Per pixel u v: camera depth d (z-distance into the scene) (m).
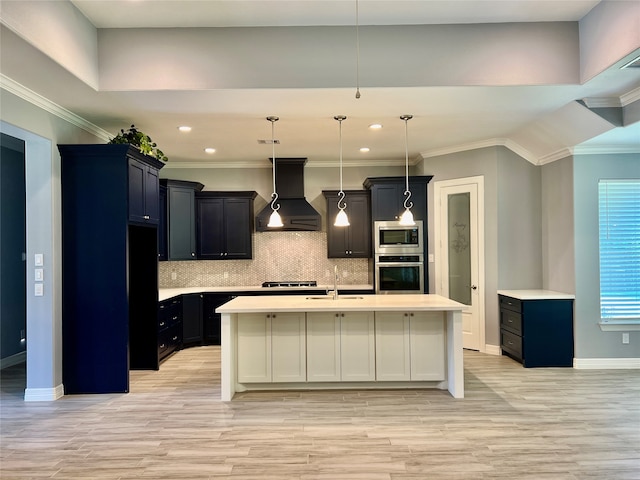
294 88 3.83
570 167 5.23
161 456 3.01
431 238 6.44
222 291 6.58
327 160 7.12
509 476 2.71
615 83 3.81
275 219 5.12
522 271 5.82
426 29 3.84
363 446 3.13
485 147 5.87
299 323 4.39
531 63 3.83
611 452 3.01
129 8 3.48
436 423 3.53
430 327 4.39
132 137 4.65
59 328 4.31
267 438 3.28
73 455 3.04
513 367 5.16
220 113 4.50
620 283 5.16
